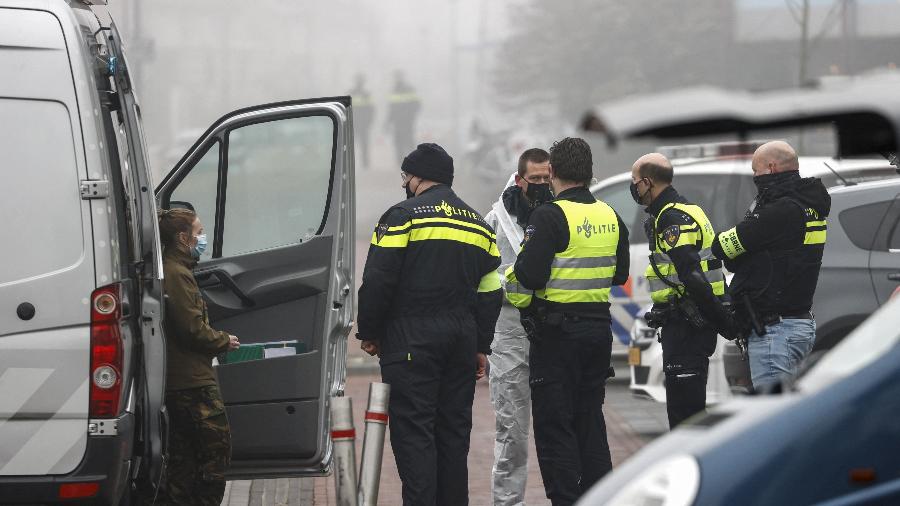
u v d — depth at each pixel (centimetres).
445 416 2470
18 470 2062
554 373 2484
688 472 1149
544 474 2506
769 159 2609
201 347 2445
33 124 2073
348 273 2692
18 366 2062
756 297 2617
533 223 2464
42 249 2070
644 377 3959
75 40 2089
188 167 2650
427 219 2414
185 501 2506
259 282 2633
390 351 2425
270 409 2627
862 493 1105
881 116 1104
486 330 2508
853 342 1325
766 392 1306
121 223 2212
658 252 2598
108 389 2072
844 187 3650
